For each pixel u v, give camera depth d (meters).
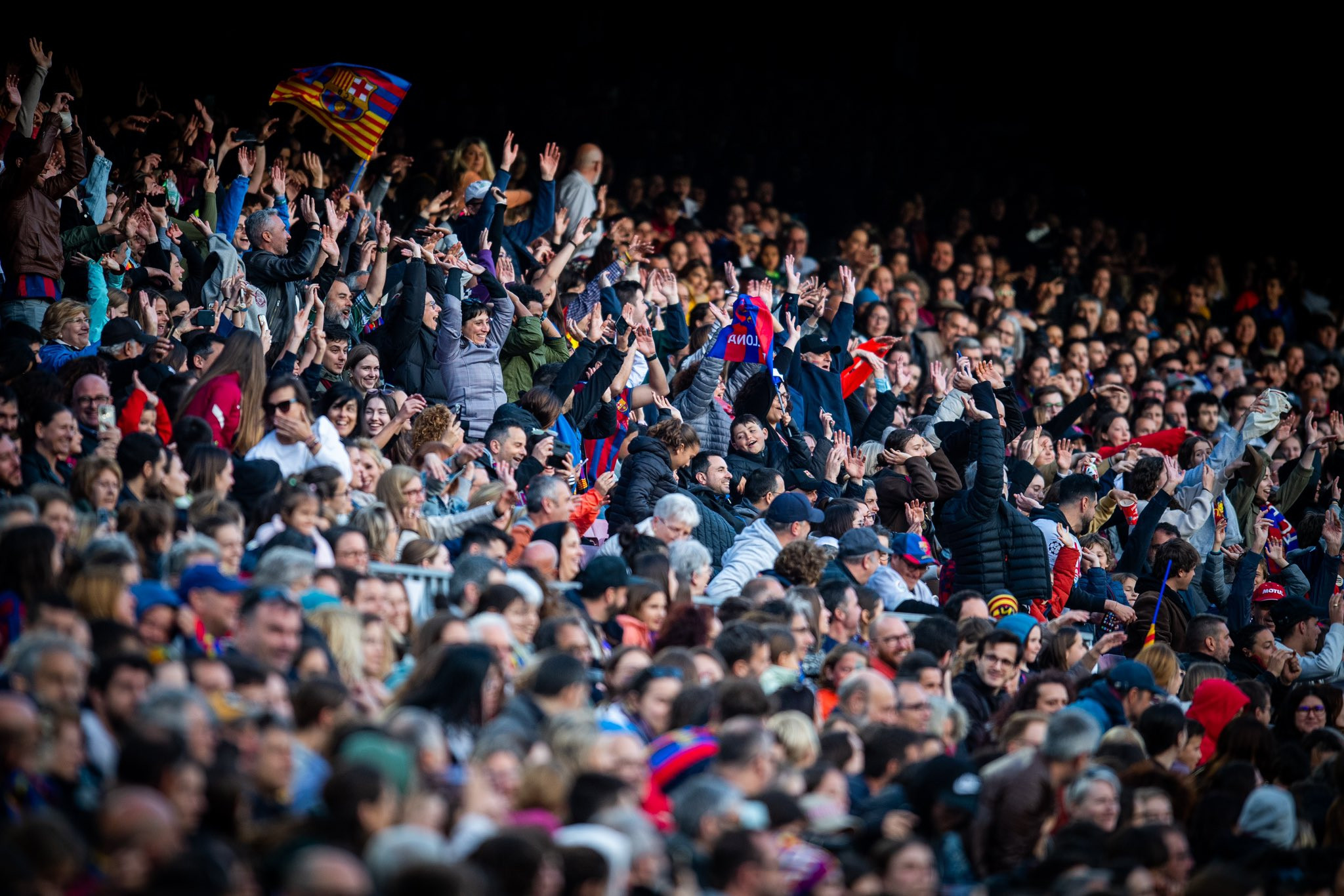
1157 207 77.69
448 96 59.50
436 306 35.06
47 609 18.23
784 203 65.62
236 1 53.50
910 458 36.19
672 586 26.75
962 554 34.81
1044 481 40.78
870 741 22.30
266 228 34.75
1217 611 39.91
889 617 26.98
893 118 71.56
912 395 47.12
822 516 31.67
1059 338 56.16
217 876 13.86
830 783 20.53
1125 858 20.97
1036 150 76.75
